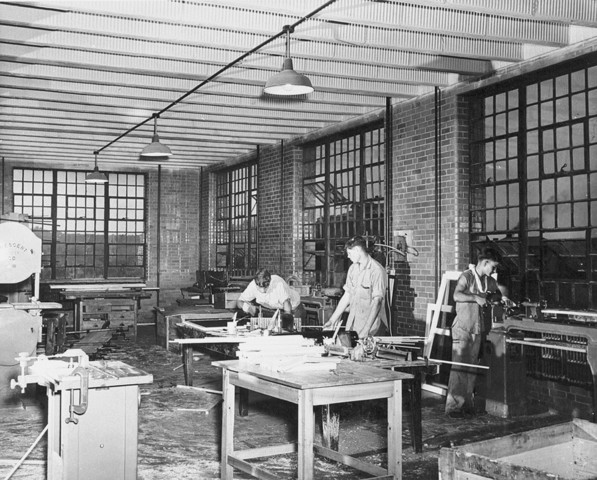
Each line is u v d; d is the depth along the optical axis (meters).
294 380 4.34
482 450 3.38
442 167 8.55
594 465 3.63
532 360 7.46
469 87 8.16
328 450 5.34
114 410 4.21
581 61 6.93
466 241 8.34
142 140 12.79
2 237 7.72
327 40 6.69
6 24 6.22
